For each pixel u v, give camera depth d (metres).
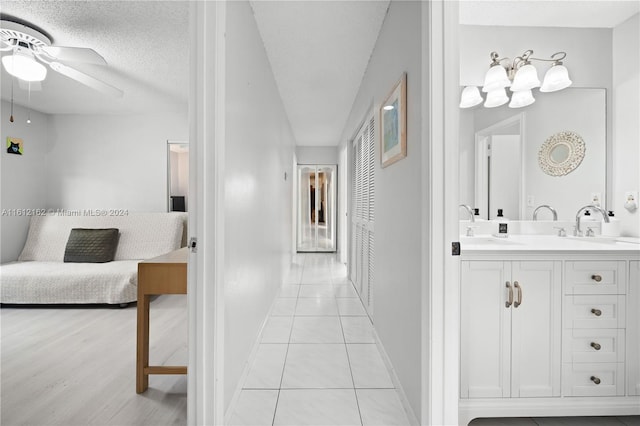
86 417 1.64
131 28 2.47
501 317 1.59
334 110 4.42
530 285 1.59
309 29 2.39
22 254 4.18
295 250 6.94
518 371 1.59
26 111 4.38
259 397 1.82
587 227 2.32
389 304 2.09
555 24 2.28
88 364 2.18
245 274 2.01
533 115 2.35
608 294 1.59
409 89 1.64
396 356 1.91
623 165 2.26
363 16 2.22
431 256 1.35
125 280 3.42
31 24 2.41
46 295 3.40
